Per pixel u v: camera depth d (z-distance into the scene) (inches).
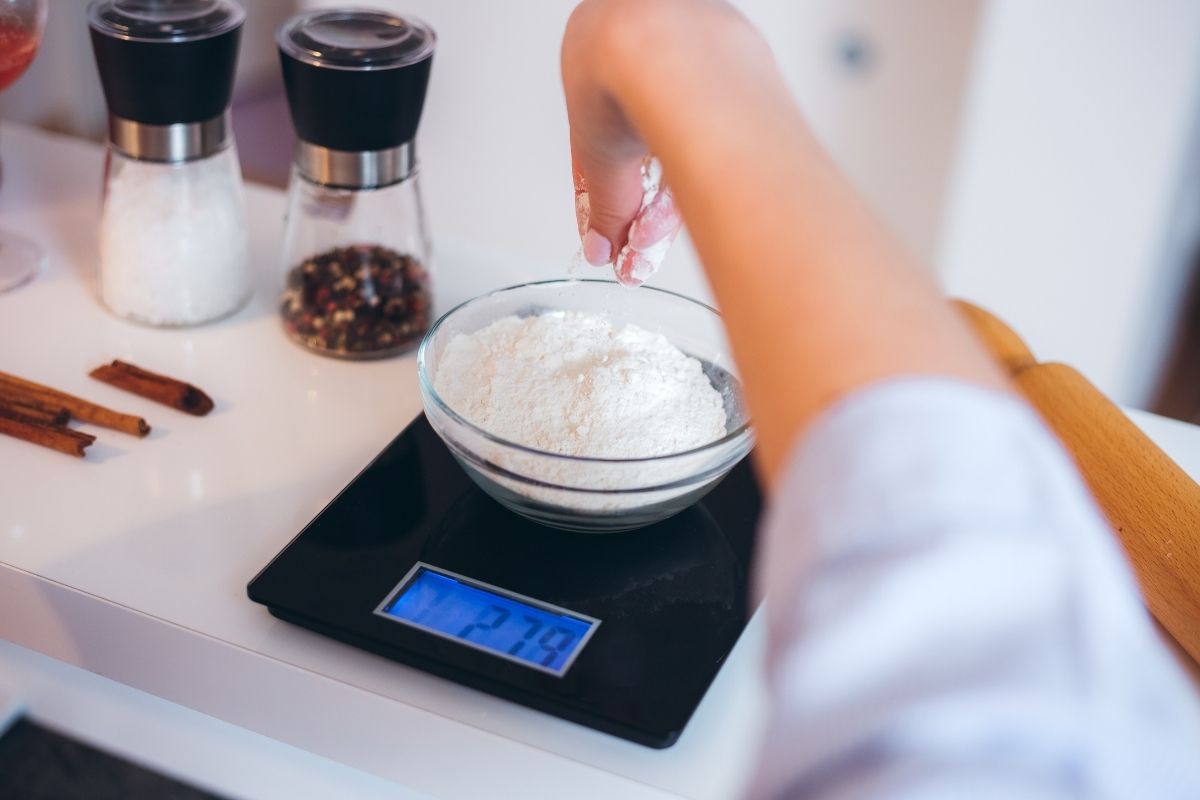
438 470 29.2
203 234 34.8
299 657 24.4
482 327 29.9
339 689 23.9
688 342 30.7
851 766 7.6
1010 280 68.7
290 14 64.2
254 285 38.3
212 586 26.2
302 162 33.2
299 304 34.7
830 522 8.4
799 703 7.9
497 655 23.7
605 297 30.9
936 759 7.4
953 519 8.2
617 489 24.5
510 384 27.1
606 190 22.0
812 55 65.4
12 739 54.9
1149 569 25.3
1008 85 62.6
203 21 32.2
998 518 8.2
